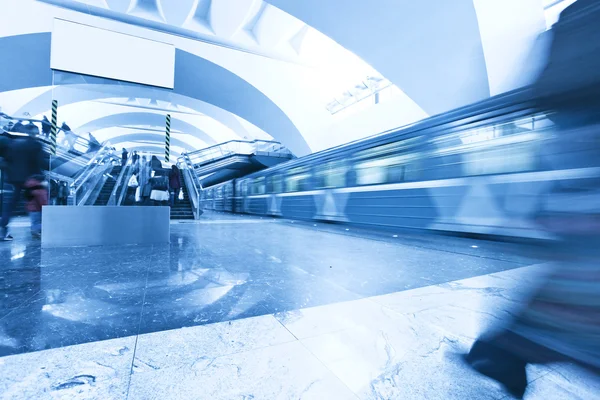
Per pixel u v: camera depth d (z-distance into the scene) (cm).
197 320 204
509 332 143
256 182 1761
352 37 1095
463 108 631
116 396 126
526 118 507
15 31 1314
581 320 116
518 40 830
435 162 684
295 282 302
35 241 538
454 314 218
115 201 1051
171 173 1202
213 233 739
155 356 158
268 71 1833
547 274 128
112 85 552
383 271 355
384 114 1561
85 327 191
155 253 450
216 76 1781
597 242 110
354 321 205
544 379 143
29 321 198
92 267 355
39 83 1659
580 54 112
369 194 880
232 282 299
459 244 567
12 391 127
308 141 2017
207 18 1584
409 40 1002
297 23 1544
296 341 177
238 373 144
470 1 809
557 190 122
